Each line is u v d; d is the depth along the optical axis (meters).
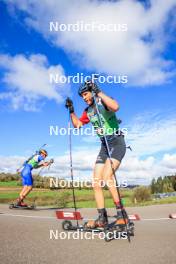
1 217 5.96
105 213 4.29
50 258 2.80
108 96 4.29
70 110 4.87
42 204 11.09
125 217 4.12
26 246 3.21
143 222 5.87
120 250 3.23
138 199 11.86
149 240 3.80
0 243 3.28
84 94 4.45
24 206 9.10
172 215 6.65
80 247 3.31
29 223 4.99
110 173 4.27
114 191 4.26
